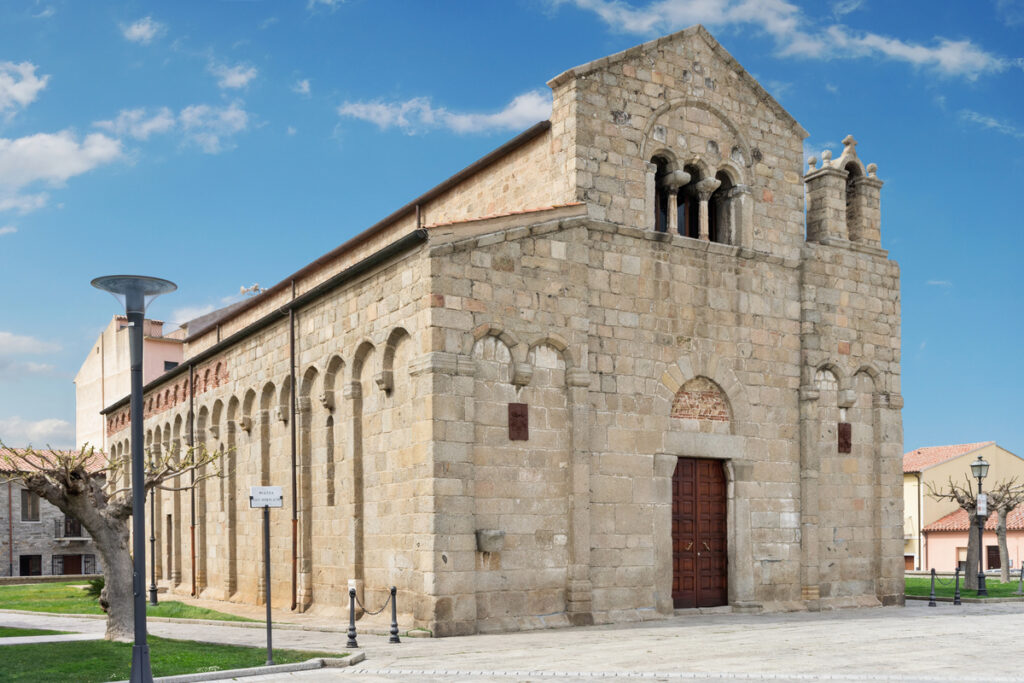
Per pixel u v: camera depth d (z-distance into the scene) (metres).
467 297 25.97
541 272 27.44
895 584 34.03
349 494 29.53
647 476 28.88
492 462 25.98
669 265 30.27
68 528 71.12
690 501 30.38
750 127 32.78
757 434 31.52
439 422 24.95
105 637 24.78
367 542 28.70
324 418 31.73
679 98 31.16
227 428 40.00
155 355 71.62
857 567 33.47
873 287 35.19
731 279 31.61
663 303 29.97
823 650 20.92
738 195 32.19
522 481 26.44
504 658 20.17
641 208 29.80
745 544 30.62
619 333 28.91
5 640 25.08
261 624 28.30
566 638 23.70
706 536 30.53
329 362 31.22
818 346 33.09
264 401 36.56
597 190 28.97
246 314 49.47
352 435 29.45
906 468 83.06
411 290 26.36
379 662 20.02
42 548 69.75
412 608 25.34
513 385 26.67
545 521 26.70
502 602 25.62
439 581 24.42
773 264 32.69
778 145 33.47
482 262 26.38
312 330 32.75
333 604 30.55
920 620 27.98
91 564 71.62
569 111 29.14
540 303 27.28
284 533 34.31
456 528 24.88
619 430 28.50
